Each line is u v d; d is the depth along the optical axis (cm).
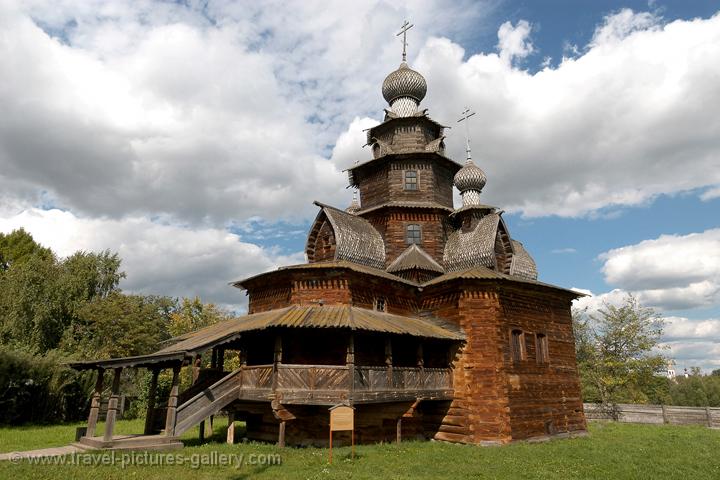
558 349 2566
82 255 4203
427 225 2677
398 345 2317
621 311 4578
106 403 3381
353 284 2167
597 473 1531
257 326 1830
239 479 1324
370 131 3020
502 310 2262
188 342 2075
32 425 2864
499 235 2689
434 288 2381
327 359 2106
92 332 3903
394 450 1845
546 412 2345
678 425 3272
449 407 2186
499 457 1739
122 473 1332
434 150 2814
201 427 2122
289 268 2133
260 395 1848
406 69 3091
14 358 2828
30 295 3694
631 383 4706
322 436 1989
